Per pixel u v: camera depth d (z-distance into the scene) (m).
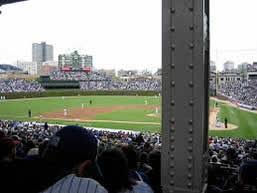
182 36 2.62
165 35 2.68
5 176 3.16
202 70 2.57
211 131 41.69
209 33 2.96
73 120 53.03
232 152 15.36
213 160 11.99
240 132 41.09
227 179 6.96
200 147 2.58
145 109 68.38
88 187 2.08
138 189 3.31
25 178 2.97
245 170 4.08
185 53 2.62
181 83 2.63
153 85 134.12
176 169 2.65
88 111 65.69
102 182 3.15
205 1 2.82
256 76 133.25
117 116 57.59
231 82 121.62
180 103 2.64
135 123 49.03
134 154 4.64
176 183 2.66
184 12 2.61
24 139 15.95
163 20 2.69
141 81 147.25
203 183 2.67
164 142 2.70
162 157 2.70
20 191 3.00
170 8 2.66
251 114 59.62
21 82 127.38
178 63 2.64
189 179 2.62
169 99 2.68
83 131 2.25
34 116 58.62
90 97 104.50
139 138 22.86
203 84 2.58
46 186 2.19
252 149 19.11
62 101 89.31
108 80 152.12
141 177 4.37
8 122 42.38
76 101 89.38
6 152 4.62
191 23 2.60
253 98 86.81
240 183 4.14
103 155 3.24
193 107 2.60
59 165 2.16
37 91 107.81
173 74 2.66
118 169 3.13
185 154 2.63
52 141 2.22
